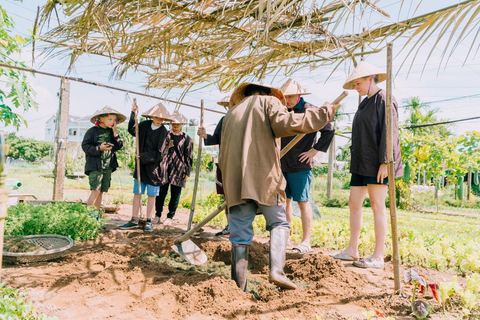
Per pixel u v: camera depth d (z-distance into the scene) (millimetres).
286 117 2699
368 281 3180
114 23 3291
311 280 3297
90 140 5242
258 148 2746
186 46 3742
